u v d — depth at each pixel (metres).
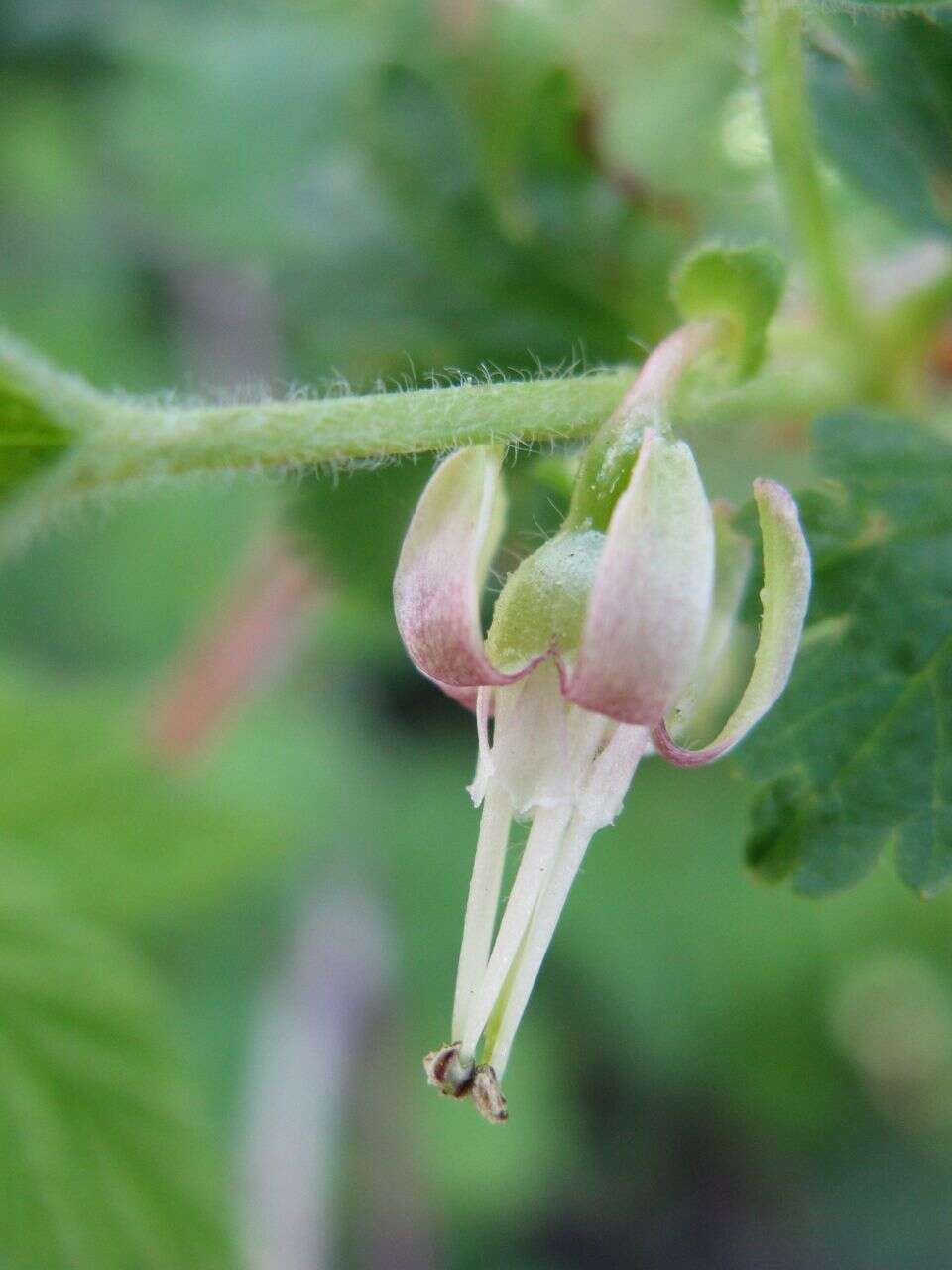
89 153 0.15
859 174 0.07
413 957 0.15
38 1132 0.09
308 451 0.06
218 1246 0.09
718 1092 0.19
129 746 0.09
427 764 0.16
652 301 0.08
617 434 0.06
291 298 0.09
